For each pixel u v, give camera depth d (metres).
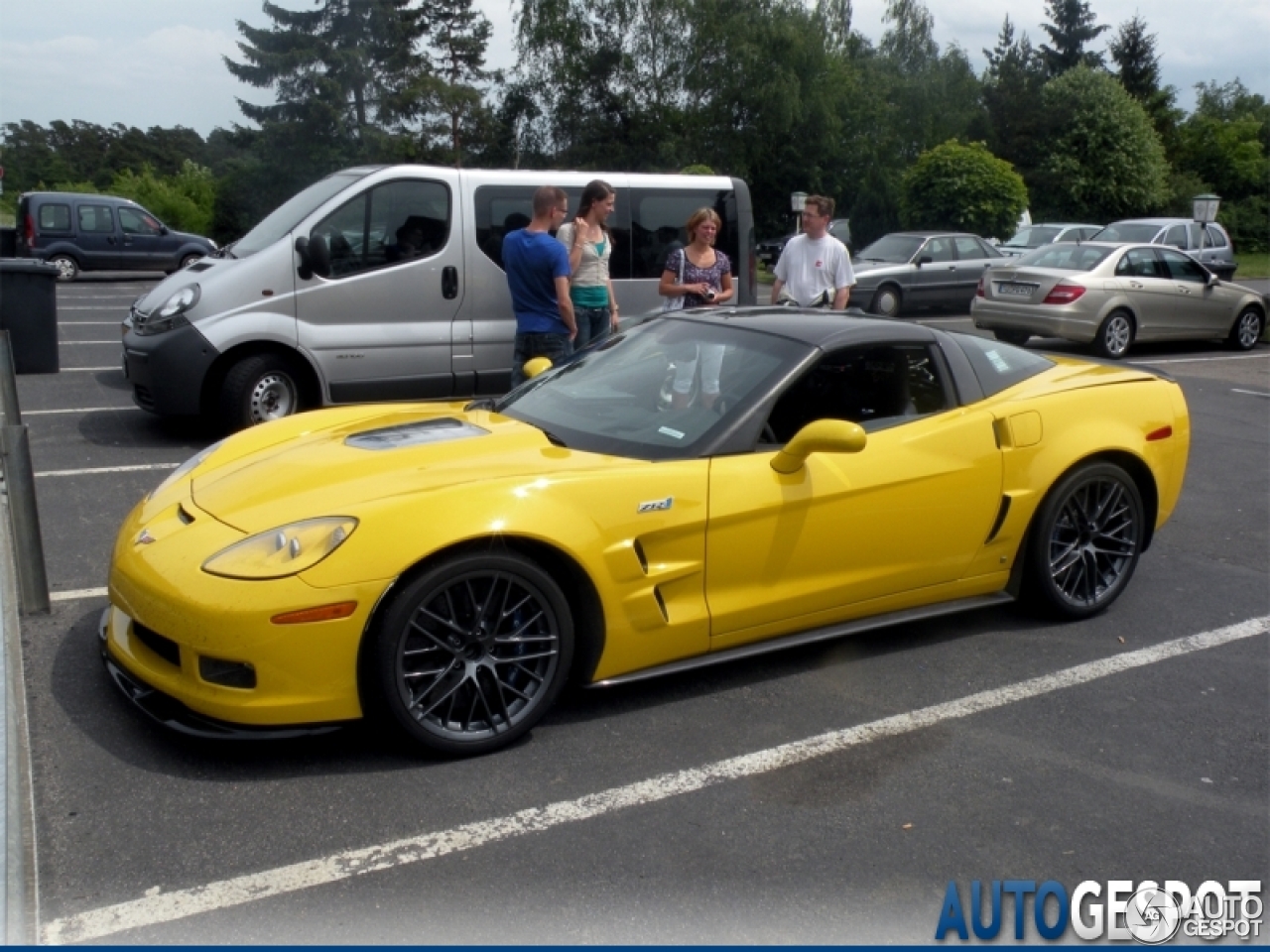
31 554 4.40
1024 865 2.99
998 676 4.19
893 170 41.97
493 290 8.30
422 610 3.23
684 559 3.69
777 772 3.42
